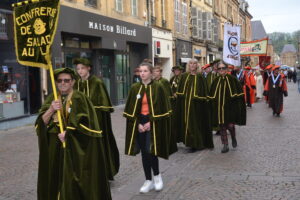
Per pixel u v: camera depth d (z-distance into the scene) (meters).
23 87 13.62
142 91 5.66
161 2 25.39
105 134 6.04
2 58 12.79
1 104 12.41
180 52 28.41
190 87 8.60
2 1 12.73
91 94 6.01
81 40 16.75
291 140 9.37
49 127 4.17
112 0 18.84
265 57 26.83
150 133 5.57
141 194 5.64
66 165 3.92
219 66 8.38
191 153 8.47
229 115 8.30
